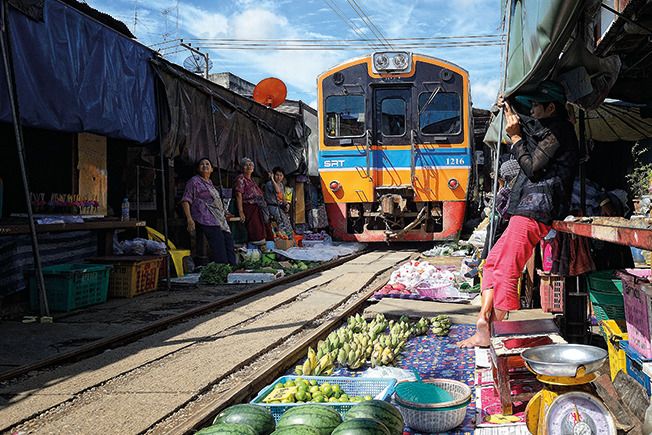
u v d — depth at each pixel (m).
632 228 2.92
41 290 6.73
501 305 5.01
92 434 3.45
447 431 3.63
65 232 8.38
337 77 15.37
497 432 3.57
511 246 4.97
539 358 3.18
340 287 9.39
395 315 7.03
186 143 10.58
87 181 8.84
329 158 15.33
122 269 8.49
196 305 7.80
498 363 3.88
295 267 12.00
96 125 8.02
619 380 3.97
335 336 5.56
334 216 15.40
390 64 15.10
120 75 8.66
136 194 11.28
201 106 11.17
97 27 8.15
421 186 15.02
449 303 7.80
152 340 5.84
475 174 17.16
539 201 4.89
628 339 3.97
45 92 7.16
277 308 7.70
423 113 15.14
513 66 5.11
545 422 3.02
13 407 3.89
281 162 16.33
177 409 3.87
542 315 6.32
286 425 3.20
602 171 11.43
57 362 5.02
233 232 13.96
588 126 9.39
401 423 3.36
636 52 5.58
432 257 13.80
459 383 4.00
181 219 11.69
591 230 3.67
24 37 6.86
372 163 15.16
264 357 5.29
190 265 11.30
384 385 4.18
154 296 8.64
